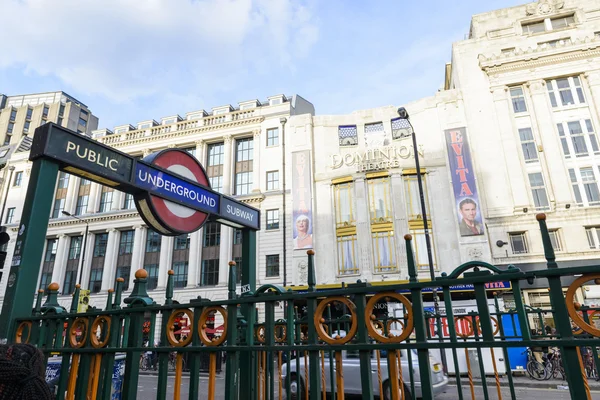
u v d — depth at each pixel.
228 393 2.23
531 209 21.47
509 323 14.86
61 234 32.81
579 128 22.62
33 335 2.93
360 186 24.81
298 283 23.83
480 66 24.77
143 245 30.27
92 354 2.72
